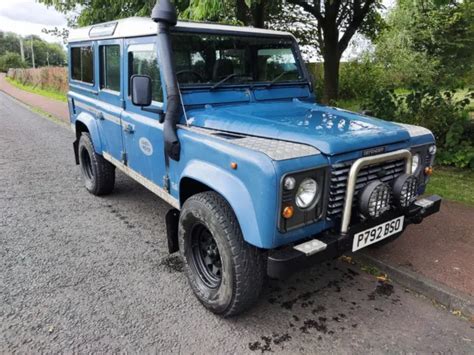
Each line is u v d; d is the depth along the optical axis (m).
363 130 2.91
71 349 2.65
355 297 3.28
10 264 3.75
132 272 3.64
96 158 5.29
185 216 3.02
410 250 3.86
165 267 3.74
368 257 3.74
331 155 2.51
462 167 6.50
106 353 2.62
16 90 30.77
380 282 3.51
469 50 13.62
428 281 3.32
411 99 7.11
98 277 3.54
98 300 3.20
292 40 4.10
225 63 3.59
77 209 5.19
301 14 11.70
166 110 3.25
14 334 2.79
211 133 2.94
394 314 3.06
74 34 5.57
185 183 3.17
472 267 3.54
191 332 2.83
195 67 3.41
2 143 9.54
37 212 5.08
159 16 3.18
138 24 3.70
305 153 2.47
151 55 3.47
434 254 3.78
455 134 6.59
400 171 3.02
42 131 11.38
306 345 2.72
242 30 3.69
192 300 3.21
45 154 8.42
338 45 10.63
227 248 2.67
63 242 4.24
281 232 2.39
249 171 2.40
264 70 3.87
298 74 4.13
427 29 16.06
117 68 4.21
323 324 2.94
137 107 3.86
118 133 4.32
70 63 5.81
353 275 3.62
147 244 4.21
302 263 2.45
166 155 3.37
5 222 4.75
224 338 2.78
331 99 10.61
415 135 3.21
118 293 3.30
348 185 2.59
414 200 3.10
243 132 2.92
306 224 2.50
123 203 5.41
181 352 2.64
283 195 2.33
